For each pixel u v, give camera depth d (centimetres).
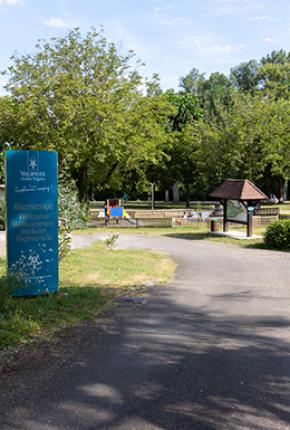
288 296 991
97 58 3064
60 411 440
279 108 3812
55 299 853
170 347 632
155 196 6662
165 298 955
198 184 4844
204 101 6850
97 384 503
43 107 2828
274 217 2969
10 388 490
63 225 1358
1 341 621
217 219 2683
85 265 1294
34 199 867
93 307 841
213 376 527
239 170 3897
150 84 3331
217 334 697
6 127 2997
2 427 411
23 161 855
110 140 2997
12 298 855
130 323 752
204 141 4028
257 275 1286
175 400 464
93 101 2864
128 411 441
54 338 660
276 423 418
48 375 526
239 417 429
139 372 538
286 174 3994
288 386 500
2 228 2448
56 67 2994
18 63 2988
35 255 876
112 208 3080
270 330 718
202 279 1217
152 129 3262
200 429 407
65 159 1908
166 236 2453
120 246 1997
